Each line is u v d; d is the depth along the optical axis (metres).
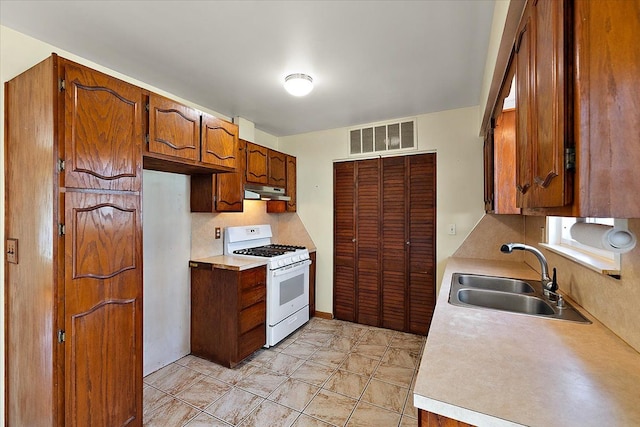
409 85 2.39
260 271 2.72
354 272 3.48
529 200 0.96
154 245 2.44
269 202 3.70
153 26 1.61
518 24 1.16
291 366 2.48
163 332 2.50
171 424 1.80
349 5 1.45
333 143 3.61
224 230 3.13
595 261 1.29
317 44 1.80
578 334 1.11
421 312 3.12
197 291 2.69
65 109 1.34
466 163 2.92
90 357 1.44
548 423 0.65
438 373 0.85
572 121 0.63
